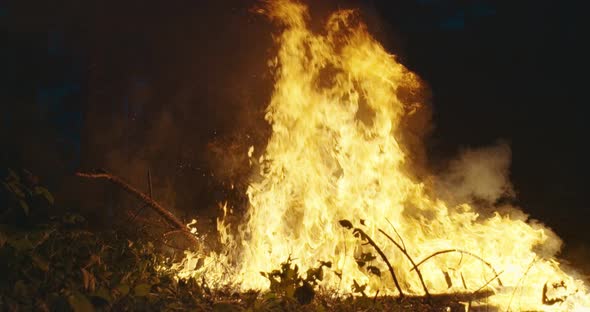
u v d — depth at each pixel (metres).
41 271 3.26
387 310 4.34
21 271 3.16
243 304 4.06
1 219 3.35
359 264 4.07
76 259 3.62
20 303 2.93
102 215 7.47
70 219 4.03
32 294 3.04
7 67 10.01
